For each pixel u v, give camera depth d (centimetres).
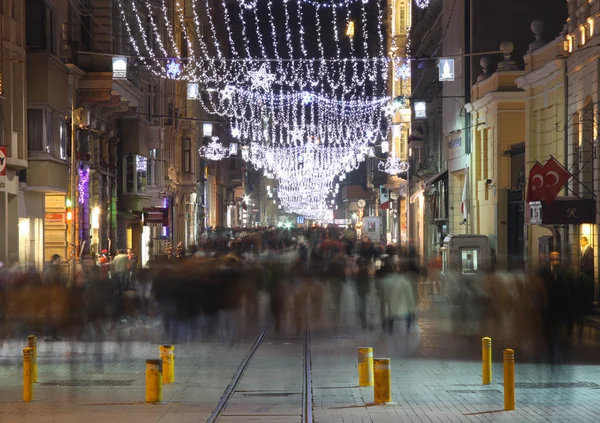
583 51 3008
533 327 2172
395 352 2011
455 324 2556
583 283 2278
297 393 1473
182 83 7062
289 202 17188
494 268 2683
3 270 2366
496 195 4241
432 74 6159
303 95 5206
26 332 2339
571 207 2867
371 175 10769
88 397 1441
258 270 3288
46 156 3316
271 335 2395
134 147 4891
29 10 3328
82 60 3994
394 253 3047
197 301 2542
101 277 2441
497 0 4791
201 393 1483
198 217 8250
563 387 1519
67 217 3678
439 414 1266
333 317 2891
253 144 9894
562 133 3362
